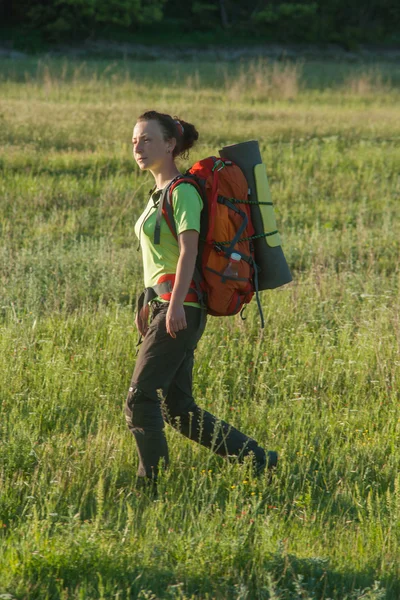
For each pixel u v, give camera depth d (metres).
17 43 180.38
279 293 26.33
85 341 21.91
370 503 13.85
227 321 22.94
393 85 116.38
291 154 51.69
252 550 12.09
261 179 14.11
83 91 90.56
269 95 95.12
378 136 63.16
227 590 11.17
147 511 13.38
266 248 14.26
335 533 13.12
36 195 39.81
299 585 10.99
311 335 22.66
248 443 15.03
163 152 14.00
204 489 14.36
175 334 13.52
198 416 14.81
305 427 17.23
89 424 17.31
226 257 13.61
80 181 44.06
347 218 38.84
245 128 64.00
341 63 185.50
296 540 12.80
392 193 44.78
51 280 26.58
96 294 26.33
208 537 12.23
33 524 12.27
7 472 14.54
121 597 10.99
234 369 20.19
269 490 14.51
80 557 11.56
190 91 95.50
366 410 17.95
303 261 31.55
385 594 11.23
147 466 14.41
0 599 10.68
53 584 11.20
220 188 13.73
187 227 13.20
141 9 194.88
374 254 32.16
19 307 23.94
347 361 21.03
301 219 38.53
